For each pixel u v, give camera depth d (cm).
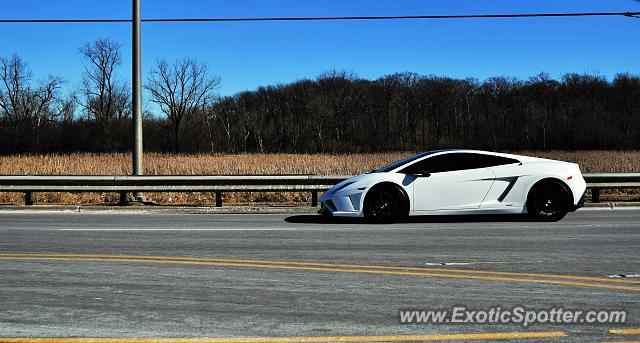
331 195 1185
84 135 8419
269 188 1534
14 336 484
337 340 475
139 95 1669
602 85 10994
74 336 484
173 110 9006
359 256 828
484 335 488
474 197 1164
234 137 10481
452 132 11381
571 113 10750
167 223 1219
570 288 638
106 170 2572
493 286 646
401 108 11312
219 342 470
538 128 10825
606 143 10312
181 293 618
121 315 541
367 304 576
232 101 10700
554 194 1186
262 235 1034
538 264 768
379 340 475
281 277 693
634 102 10688
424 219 1244
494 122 11169
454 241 958
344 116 11006
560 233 1041
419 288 638
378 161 3628
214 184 1541
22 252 860
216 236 1023
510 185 1173
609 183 1527
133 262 784
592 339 479
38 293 618
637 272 719
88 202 1759
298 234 1044
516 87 11162
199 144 9706
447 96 11219
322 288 639
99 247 906
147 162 2808
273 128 10888
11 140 8219
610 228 1102
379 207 1162
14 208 1505
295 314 543
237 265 764
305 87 10994
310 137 10794
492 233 1044
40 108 8412
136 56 1667
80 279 682
